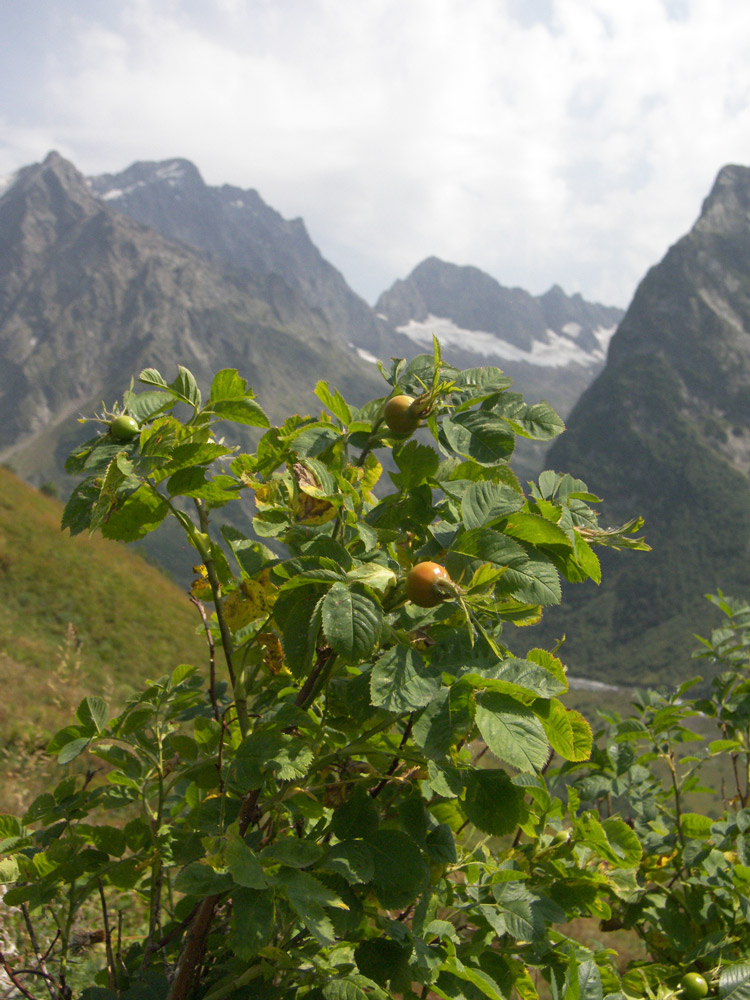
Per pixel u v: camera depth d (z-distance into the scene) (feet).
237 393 5.22
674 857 8.32
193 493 5.05
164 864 6.17
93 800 6.12
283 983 4.72
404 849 4.73
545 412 5.65
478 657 4.48
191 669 6.61
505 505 4.77
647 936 8.45
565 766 9.05
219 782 5.54
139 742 6.22
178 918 6.25
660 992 6.57
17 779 23.66
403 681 4.10
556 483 5.89
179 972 4.92
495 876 5.70
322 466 5.30
